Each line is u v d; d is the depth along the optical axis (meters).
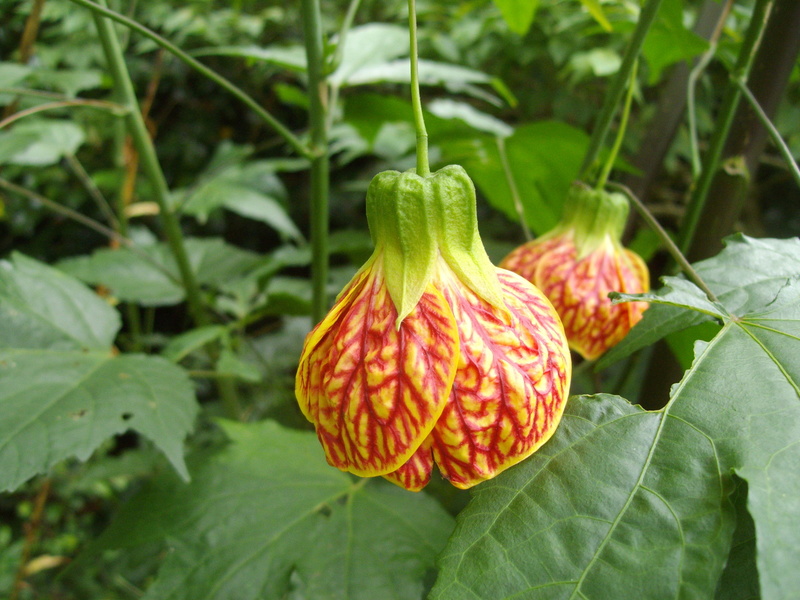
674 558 0.08
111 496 0.45
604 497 0.09
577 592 0.08
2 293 0.17
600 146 0.16
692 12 0.31
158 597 0.15
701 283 0.11
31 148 0.24
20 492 0.49
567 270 0.15
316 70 0.17
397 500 0.17
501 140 0.23
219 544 0.16
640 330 0.11
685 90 0.22
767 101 0.16
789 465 0.08
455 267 0.10
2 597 0.42
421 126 0.11
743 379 0.09
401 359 0.10
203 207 0.28
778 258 0.12
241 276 0.30
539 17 0.36
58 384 0.15
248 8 0.52
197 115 0.66
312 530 0.16
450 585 0.09
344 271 0.28
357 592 0.15
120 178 0.31
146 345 0.32
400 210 0.10
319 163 0.18
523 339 0.10
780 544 0.08
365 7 0.48
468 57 0.37
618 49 0.34
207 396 0.57
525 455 0.10
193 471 0.17
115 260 0.25
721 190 0.17
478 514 0.09
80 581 0.42
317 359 0.10
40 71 0.23
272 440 0.19
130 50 0.59
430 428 0.09
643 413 0.10
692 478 0.09
